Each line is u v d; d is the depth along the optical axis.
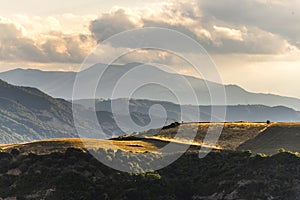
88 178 129.38
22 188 130.00
